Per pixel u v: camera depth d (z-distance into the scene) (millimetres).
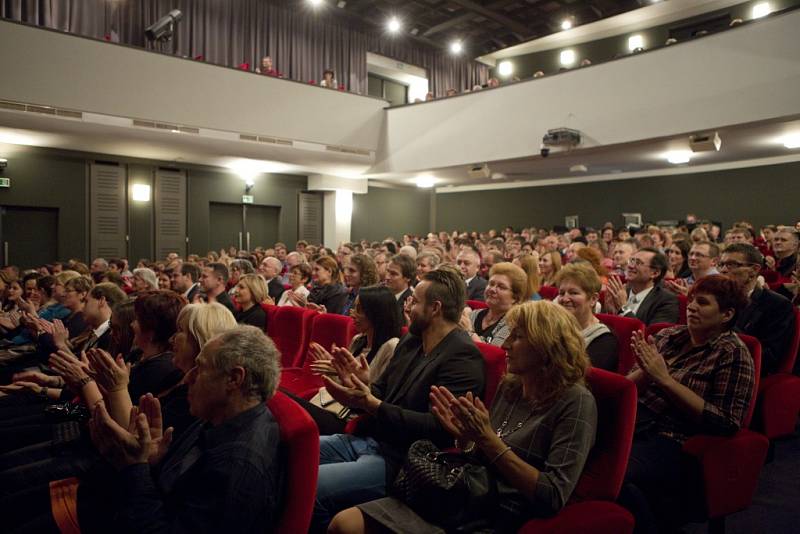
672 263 4043
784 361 2482
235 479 1098
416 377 1765
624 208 10445
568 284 2107
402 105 9719
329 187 11023
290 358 3244
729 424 1688
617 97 6938
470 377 1688
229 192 10344
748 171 8805
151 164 9266
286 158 9328
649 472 1628
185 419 1669
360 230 12070
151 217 9320
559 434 1319
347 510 1355
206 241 10047
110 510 1420
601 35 11312
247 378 1214
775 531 1906
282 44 10695
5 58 6328
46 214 8367
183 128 7773
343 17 11445
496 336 2545
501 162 8773
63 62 6723
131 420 1383
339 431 2109
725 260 2631
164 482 1231
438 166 9234
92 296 2758
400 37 12445
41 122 6762
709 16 9742
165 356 1806
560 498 1233
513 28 11461
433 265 4066
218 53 9914
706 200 9359
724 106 5961
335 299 4062
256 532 1112
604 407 1417
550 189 11492
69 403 1902
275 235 11203
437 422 1629
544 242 6527
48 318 3791
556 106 7621
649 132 6633
